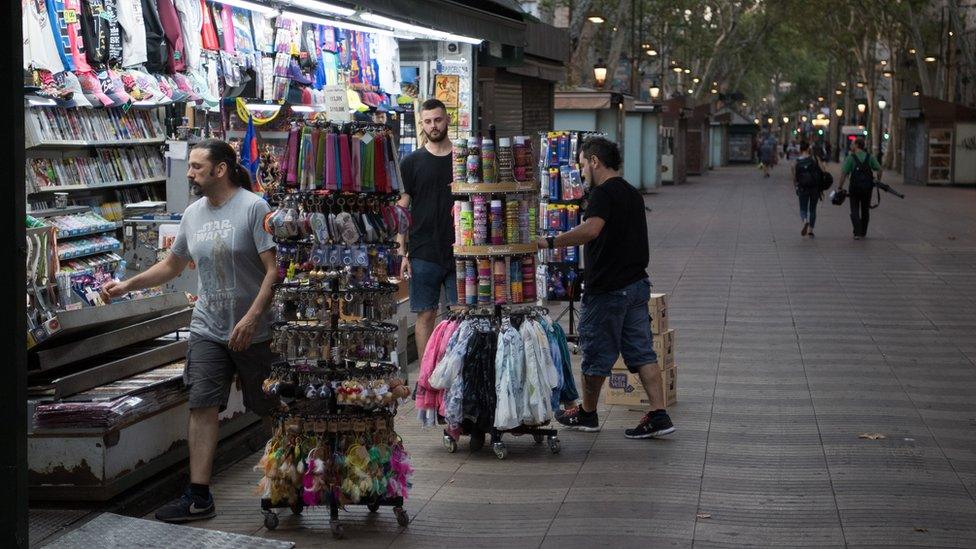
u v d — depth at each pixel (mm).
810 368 9523
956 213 29141
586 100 29812
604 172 7281
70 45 7977
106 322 6148
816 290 14484
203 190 5898
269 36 9594
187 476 6465
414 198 8172
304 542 5430
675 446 7109
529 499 6066
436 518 5781
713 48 63844
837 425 7594
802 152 22344
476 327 6949
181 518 5719
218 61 9047
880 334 11188
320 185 5594
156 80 8539
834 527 5535
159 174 10516
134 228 8758
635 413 8062
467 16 9078
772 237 22297
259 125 9914
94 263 8242
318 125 5723
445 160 8141
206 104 9039
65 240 8234
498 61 12852
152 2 8477
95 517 5602
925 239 21656
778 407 8133
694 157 57188
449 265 8172
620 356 8203
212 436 5832
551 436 6992
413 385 8766
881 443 7125
